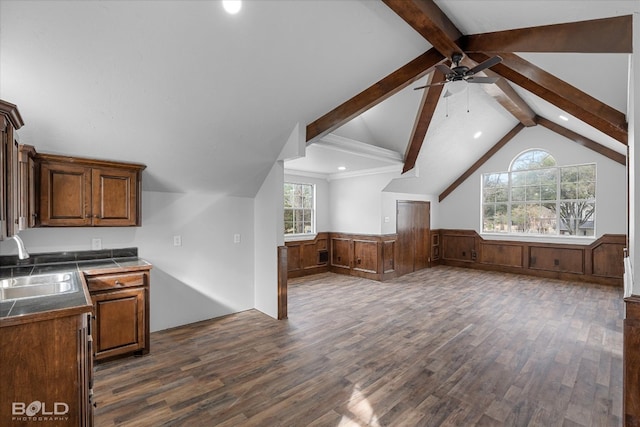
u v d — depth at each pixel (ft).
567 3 6.43
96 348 9.17
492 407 7.33
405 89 14.11
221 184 12.98
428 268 25.36
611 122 10.59
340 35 8.60
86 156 9.48
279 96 10.02
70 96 7.63
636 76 5.62
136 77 7.72
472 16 8.30
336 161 18.03
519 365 9.31
